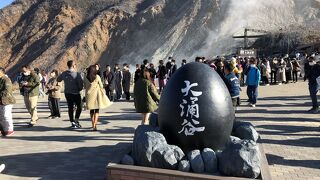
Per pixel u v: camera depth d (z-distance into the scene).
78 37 100.12
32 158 8.95
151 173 6.41
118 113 16.88
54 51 100.12
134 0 112.56
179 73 7.39
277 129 12.26
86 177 7.50
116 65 23.70
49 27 109.88
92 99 12.29
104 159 8.83
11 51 110.94
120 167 6.60
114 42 101.38
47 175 7.64
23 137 11.61
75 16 112.19
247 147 6.50
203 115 7.05
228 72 13.52
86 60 96.44
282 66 30.75
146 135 6.99
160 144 6.87
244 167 6.35
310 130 12.08
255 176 6.38
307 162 8.57
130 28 102.38
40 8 115.44
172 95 7.23
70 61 13.02
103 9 111.25
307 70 15.77
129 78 22.89
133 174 6.51
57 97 15.86
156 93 11.15
